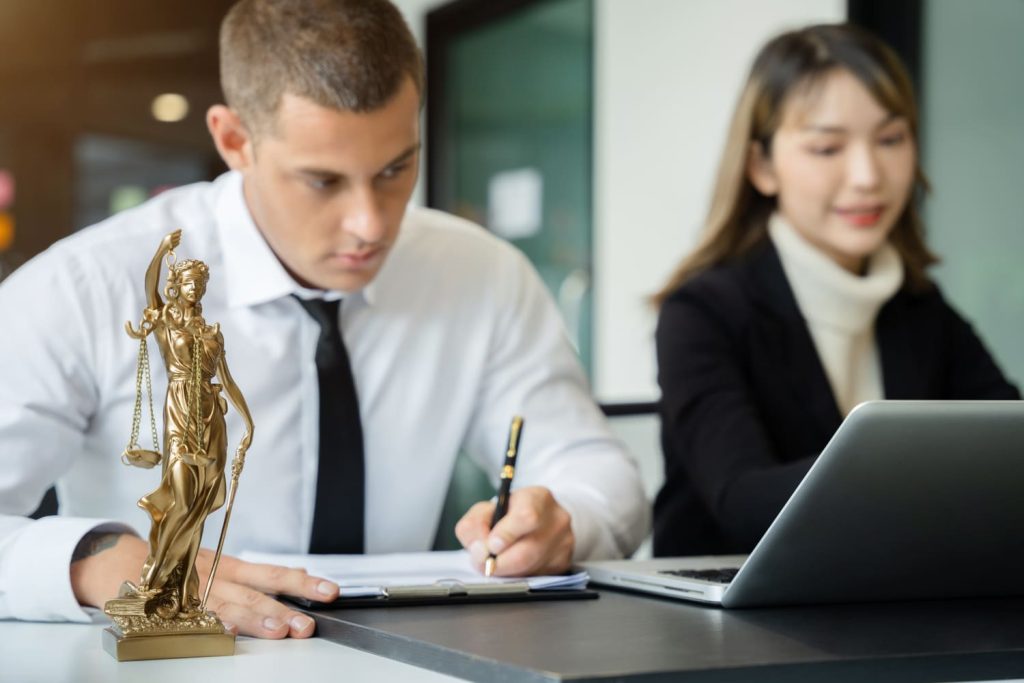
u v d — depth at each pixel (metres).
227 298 1.50
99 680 0.77
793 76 1.78
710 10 3.68
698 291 1.76
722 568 1.21
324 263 1.32
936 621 0.94
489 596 1.08
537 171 4.30
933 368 1.87
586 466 1.55
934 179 3.15
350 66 1.23
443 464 1.64
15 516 1.23
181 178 3.90
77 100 3.73
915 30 3.18
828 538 0.96
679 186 3.80
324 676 0.79
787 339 1.76
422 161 4.59
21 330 1.39
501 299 1.68
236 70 1.30
